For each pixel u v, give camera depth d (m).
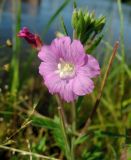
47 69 0.08
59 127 0.10
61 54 0.08
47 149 0.11
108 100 0.14
